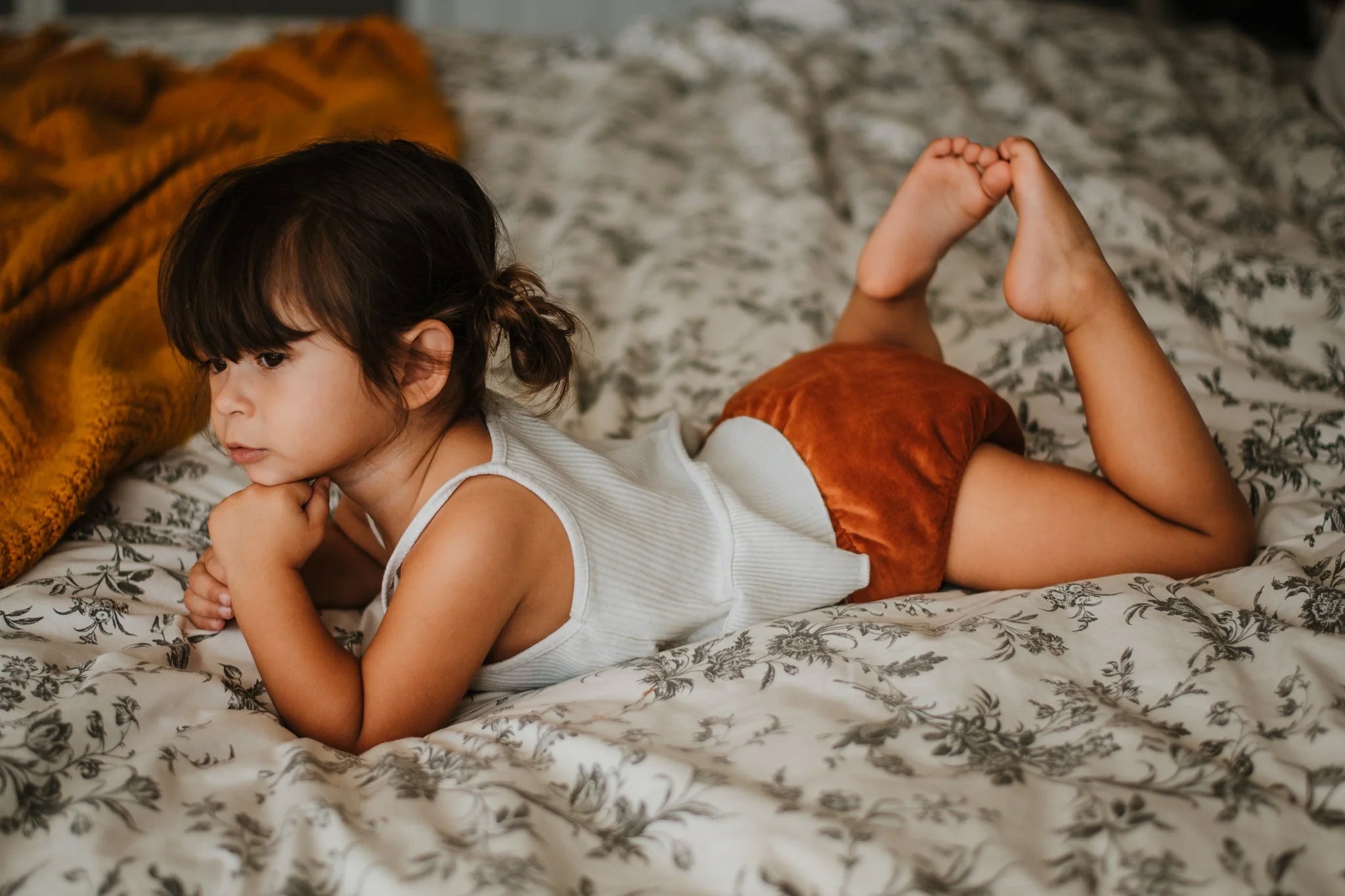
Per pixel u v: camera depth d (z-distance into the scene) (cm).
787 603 90
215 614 85
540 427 90
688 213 178
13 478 98
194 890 56
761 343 137
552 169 196
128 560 94
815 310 144
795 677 73
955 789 60
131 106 185
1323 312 135
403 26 237
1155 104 208
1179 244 150
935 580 93
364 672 77
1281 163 184
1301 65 240
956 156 105
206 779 65
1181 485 90
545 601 82
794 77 228
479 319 82
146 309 123
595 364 134
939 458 94
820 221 170
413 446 82
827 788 61
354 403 77
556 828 60
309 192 76
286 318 74
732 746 67
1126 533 92
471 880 55
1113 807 58
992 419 98
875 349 104
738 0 381
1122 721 66
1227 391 121
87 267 126
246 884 56
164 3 356
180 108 188
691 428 111
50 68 195
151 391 108
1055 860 56
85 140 162
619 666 80
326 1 370
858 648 76
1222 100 219
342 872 56
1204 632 75
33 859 57
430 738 73
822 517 93
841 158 198
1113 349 92
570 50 259
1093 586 83
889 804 59
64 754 64
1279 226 164
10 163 146
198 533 102
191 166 146
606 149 199
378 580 97
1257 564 90
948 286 152
